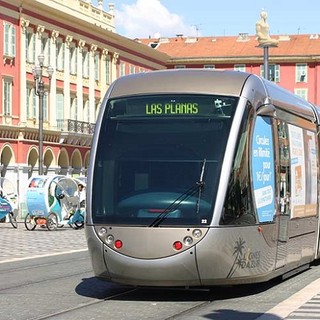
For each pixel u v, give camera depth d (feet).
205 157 40.11
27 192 116.57
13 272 57.77
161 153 40.52
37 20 197.47
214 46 319.88
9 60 186.50
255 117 42.65
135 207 39.70
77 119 221.05
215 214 39.04
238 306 39.50
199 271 38.93
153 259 38.81
